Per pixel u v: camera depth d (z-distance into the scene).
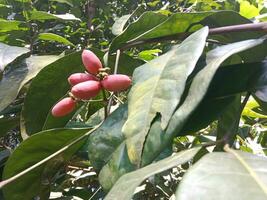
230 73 0.21
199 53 0.19
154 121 0.18
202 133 0.41
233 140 0.18
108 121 0.22
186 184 0.12
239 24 0.26
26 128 0.29
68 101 0.23
